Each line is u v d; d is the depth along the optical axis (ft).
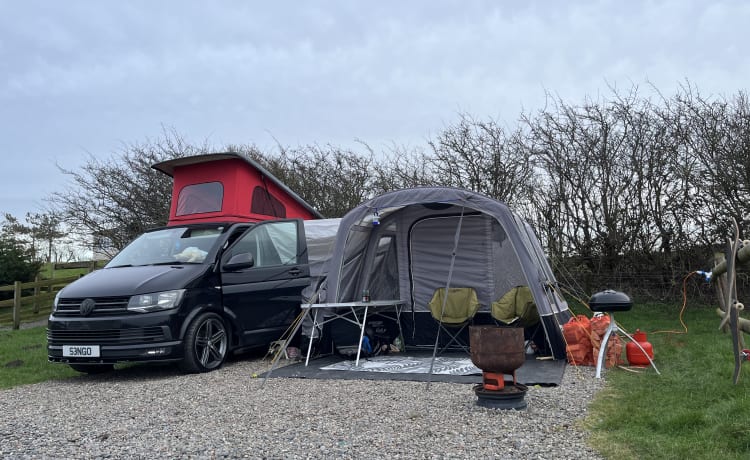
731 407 14.10
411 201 25.34
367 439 13.52
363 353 26.68
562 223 43.50
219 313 24.84
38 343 34.81
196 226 28.07
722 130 38.22
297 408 16.80
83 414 17.04
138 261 26.43
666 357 22.94
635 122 41.50
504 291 27.45
